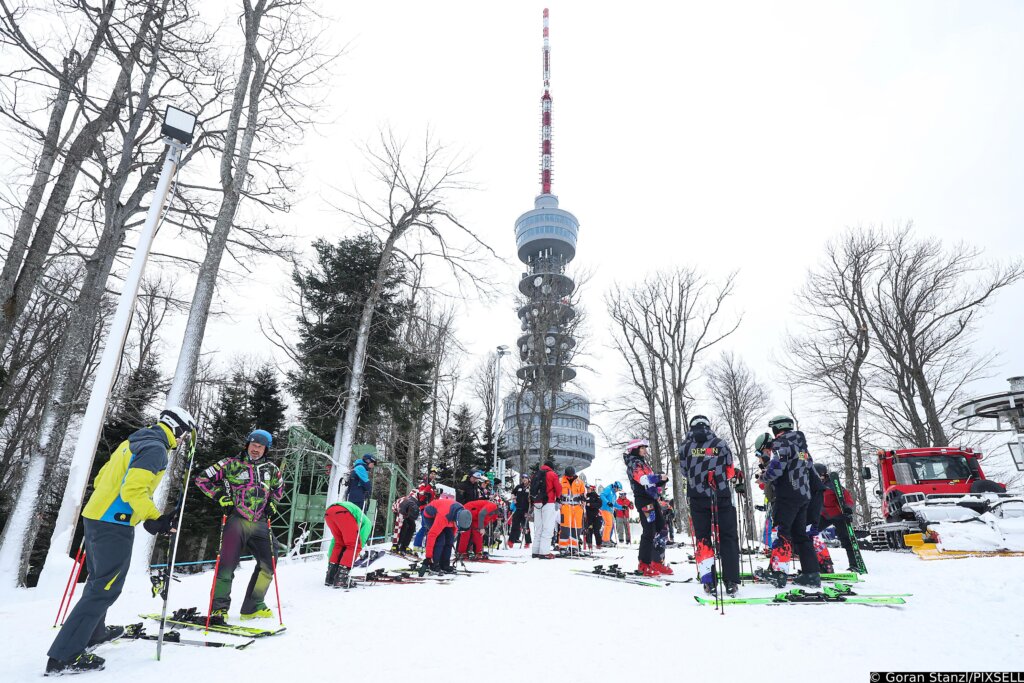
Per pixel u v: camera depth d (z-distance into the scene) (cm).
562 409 3002
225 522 507
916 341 2619
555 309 2956
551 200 10994
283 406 2780
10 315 1162
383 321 2134
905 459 1377
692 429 692
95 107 1242
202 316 1238
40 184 1234
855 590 635
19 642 438
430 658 388
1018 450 1254
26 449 2255
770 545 755
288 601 616
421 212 1898
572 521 1314
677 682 333
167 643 429
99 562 372
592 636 445
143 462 392
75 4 1163
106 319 2323
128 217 1334
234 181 1350
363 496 966
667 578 784
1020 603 520
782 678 336
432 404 2841
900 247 2683
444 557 853
